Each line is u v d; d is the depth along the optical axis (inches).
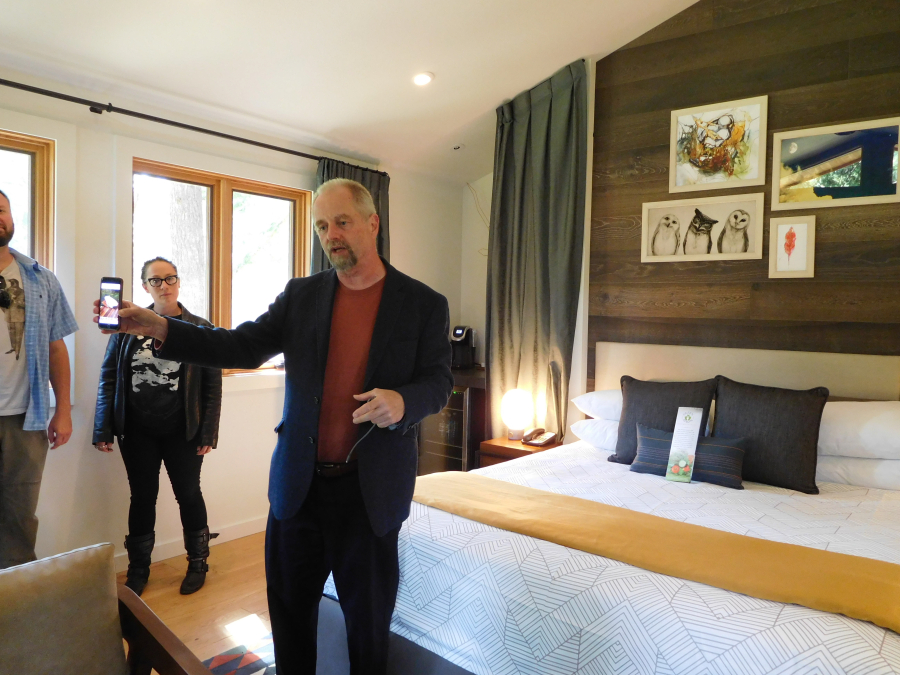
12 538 87.1
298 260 140.8
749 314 119.4
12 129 94.5
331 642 75.8
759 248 118.0
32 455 87.6
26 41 90.7
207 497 121.9
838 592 53.5
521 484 93.0
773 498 87.7
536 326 140.6
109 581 45.4
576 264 134.3
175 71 103.9
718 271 122.3
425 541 70.6
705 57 123.2
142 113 108.5
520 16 110.3
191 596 100.0
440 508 78.4
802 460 93.4
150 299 115.6
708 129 122.6
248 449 128.0
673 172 126.3
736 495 88.7
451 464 156.0
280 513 57.3
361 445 56.2
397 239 158.2
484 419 153.2
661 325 128.8
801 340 114.5
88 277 103.8
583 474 99.7
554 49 125.0
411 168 160.1
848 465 96.4
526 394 137.5
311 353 59.0
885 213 107.2
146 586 103.5
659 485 93.2
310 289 61.7
